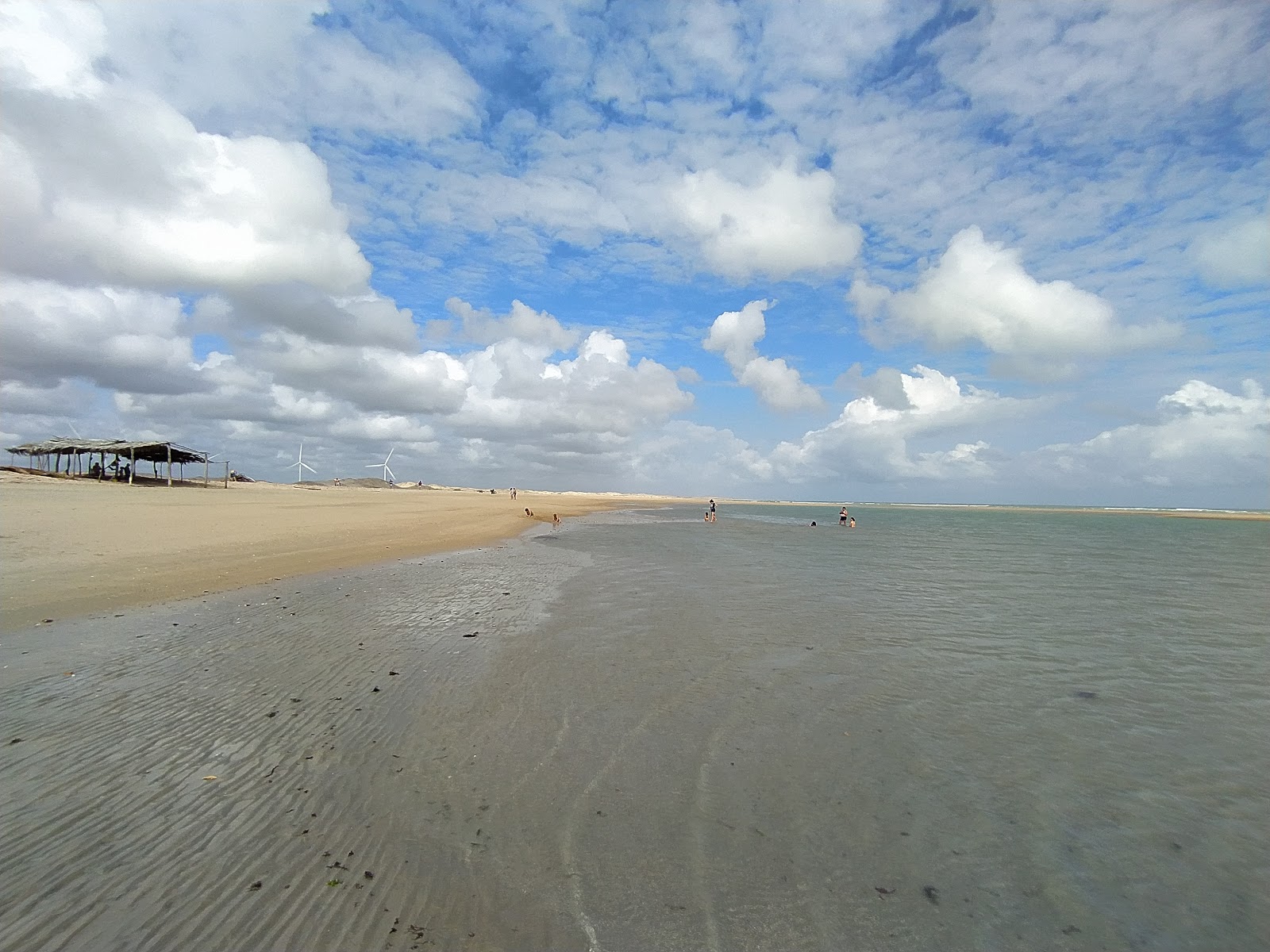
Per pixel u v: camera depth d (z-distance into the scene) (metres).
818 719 7.65
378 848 4.67
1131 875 4.73
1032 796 5.89
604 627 12.03
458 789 5.64
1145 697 8.75
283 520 31.25
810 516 90.19
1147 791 6.04
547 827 5.06
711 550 28.61
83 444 61.25
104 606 12.13
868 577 20.47
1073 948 3.93
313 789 5.50
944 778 6.19
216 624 11.15
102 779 5.53
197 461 67.06
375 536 28.17
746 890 4.37
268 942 3.64
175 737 6.49
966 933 4.04
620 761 6.34
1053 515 114.44
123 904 3.90
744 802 5.60
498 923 3.93
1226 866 4.88
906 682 9.16
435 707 7.62
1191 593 18.09
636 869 4.55
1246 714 8.14
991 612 14.69
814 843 4.99
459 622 12.06
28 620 10.89
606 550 27.45
